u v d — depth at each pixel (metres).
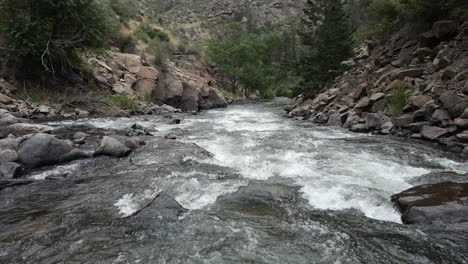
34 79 18.47
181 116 21.14
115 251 4.00
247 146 10.38
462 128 9.91
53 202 5.58
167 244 4.19
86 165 7.88
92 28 19.03
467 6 15.21
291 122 17.41
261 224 4.82
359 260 3.82
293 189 6.38
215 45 47.12
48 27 17.52
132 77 25.44
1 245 4.09
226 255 3.94
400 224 4.78
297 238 4.38
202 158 8.64
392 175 7.11
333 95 19.03
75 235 4.39
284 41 78.12
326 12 24.98
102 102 19.45
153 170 7.46
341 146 10.20
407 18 17.81
